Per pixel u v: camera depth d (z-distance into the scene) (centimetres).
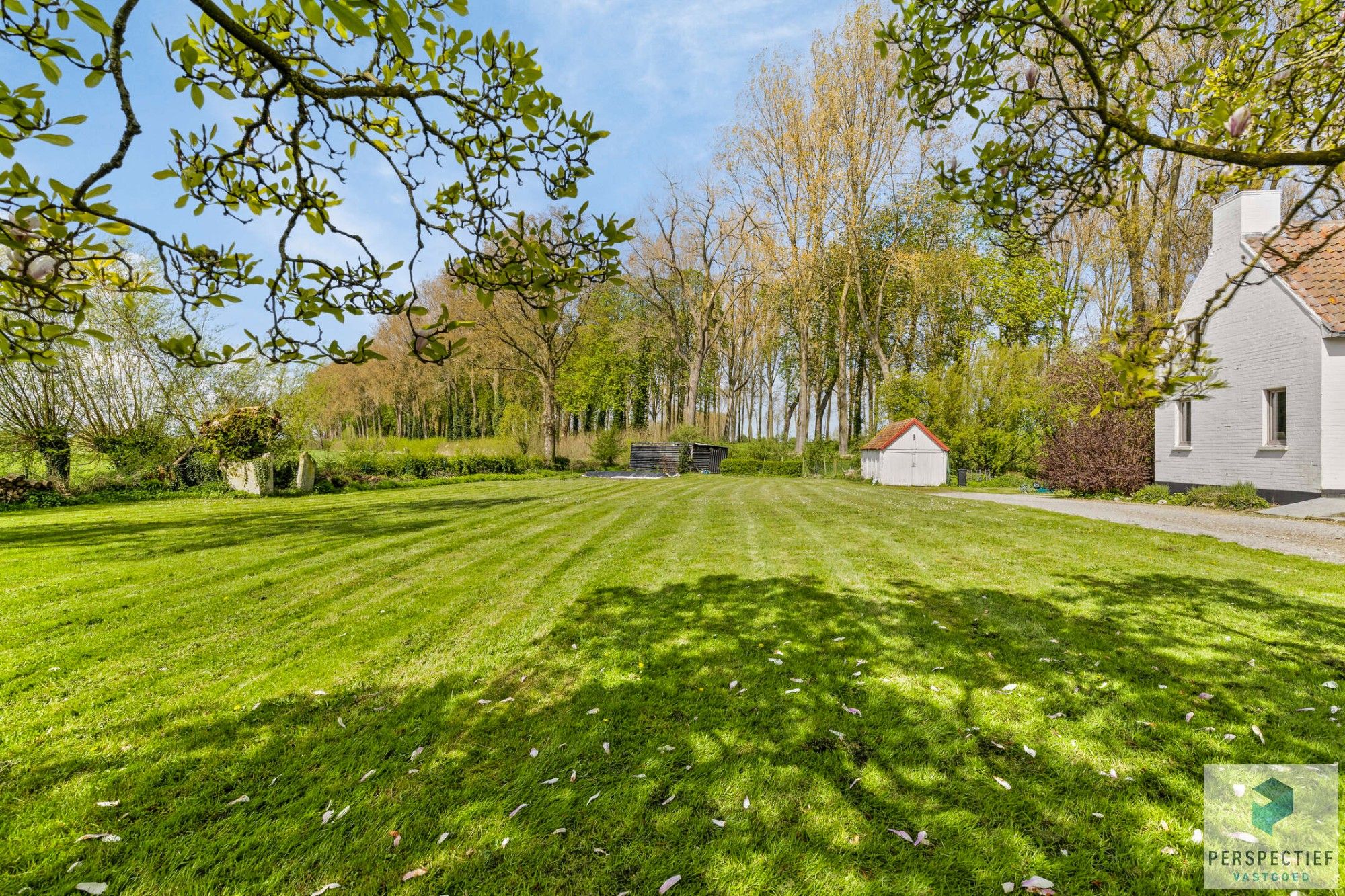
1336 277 1013
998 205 275
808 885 190
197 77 192
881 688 325
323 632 427
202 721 297
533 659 372
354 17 156
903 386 2375
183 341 190
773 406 4294
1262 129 281
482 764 258
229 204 215
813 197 2567
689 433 3102
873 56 2281
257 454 1530
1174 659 356
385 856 205
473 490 1719
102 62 160
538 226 211
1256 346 1105
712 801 231
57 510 1199
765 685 331
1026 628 415
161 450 1445
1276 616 426
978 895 186
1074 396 1812
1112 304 2464
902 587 532
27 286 180
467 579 579
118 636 419
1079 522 905
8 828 219
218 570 619
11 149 158
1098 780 240
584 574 599
